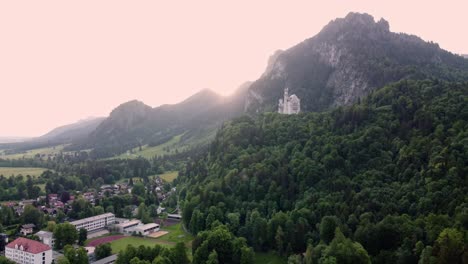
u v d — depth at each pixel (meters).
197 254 165.38
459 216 137.62
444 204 151.38
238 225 195.38
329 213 175.62
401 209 161.75
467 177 156.38
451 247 126.69
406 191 168.12
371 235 151.38
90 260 181.88
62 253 196.50
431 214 145.12
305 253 160.00
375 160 197.88
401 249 141.25
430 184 160.75
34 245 179.50
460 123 189.50
